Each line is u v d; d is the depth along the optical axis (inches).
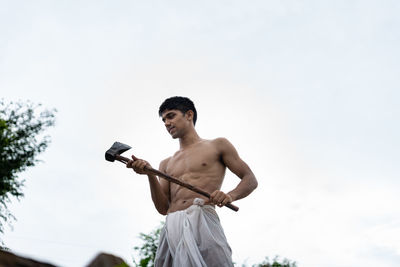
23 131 649.0
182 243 153.8
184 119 181.6
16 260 80.6
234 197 162.4
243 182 168.4
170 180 160.6
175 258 153.0
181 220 158.6
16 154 630.5
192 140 181.3
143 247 620.1
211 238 154.8
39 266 83.3
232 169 173.3
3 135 624.1
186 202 164.6
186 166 171.8
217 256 153.6
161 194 172.4
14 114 657.6
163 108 184.4
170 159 181.9
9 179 612.4
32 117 667.4
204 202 161.8
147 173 161.5
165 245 161.8
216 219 162.2
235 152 174.9
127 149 164.6
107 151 162.6
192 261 149.7
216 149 174.6
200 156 172.2
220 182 171.5
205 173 168.9
